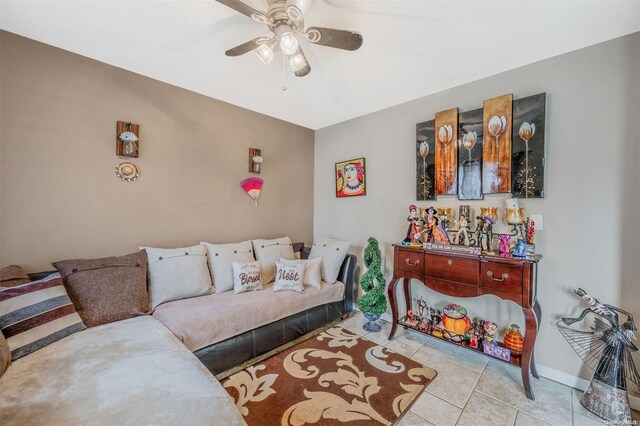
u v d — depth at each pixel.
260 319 2.23
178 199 2.62
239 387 1.84
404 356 2.26
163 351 1.40
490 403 1.72
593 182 1.86
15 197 1.83
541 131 2.04
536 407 1.68
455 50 1.96
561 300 1.97
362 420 1.55
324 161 3.82
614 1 1.47
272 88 2.62
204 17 1.64
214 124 2.87
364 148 3.32
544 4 1.50
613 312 1.67
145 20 1.67
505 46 1.91
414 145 2.84
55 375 1.17
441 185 2.57
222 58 2.11
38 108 1.91
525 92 2.14
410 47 1.92
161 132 2.49
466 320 2.22
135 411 0.97
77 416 0.94
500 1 1.48
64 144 2.01
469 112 2.41
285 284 2.64
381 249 3.14
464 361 2.19
